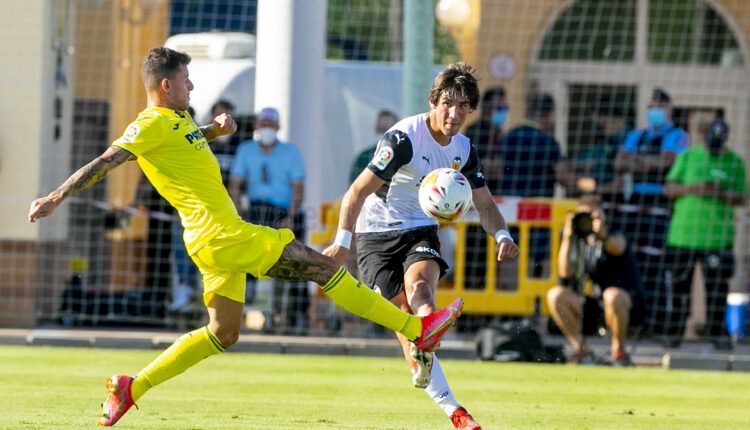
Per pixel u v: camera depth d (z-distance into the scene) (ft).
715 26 210.38
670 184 152.46
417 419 83.82
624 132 164.25
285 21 152.46
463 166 74.33
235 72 167.53
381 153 71.97
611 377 119.34
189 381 106.52
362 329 150.30
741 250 169.58
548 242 147.64
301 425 78.54
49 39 161.68
